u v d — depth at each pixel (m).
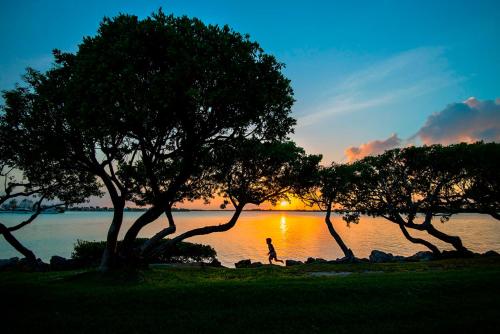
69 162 19.81
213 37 14.71
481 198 30.23
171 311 12.07
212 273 22.19
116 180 18.31
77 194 27.06
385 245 50.97
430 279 16.09
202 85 14.66
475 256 30.52
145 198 22.59
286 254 43.75
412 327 10.80
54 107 18.39
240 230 86.50
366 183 34.72
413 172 33.19
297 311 12.10
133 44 13.64
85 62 13.92
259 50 15.63
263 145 21.20
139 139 15.95
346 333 10.48
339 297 13.58
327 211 34.53
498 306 12.51
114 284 15.97
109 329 10.53
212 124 16.33
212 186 24.02
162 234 20.12
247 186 23.34
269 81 15.74
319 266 25.73
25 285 15.37
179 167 21.53
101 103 13.55
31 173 22.61
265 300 13.18
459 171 30.78
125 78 13.43
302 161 26.08
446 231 71.00
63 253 44.38
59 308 12.19
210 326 10.83
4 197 24.80
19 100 19.53
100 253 30.11
